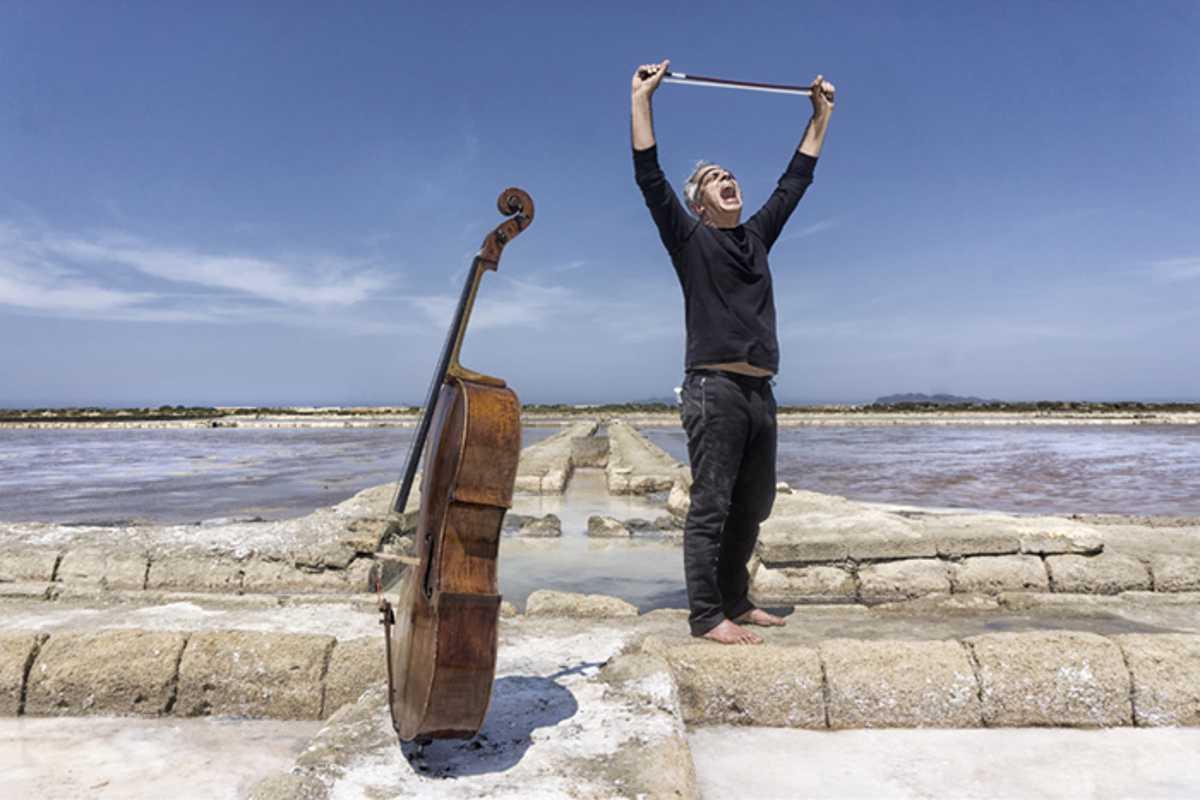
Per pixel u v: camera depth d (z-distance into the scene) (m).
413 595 1.98
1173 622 3.88
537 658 2.97
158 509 9.71
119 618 3.81
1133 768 2.37
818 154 3.66
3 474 15.24
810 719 2.71
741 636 3.13
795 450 21.84
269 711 2.84
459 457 1.88
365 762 1.99
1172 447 22.34
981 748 2.53
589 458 16.06
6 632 3.25
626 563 5.94
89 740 2.62
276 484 12.98
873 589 4.47
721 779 2.30
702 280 3.20
